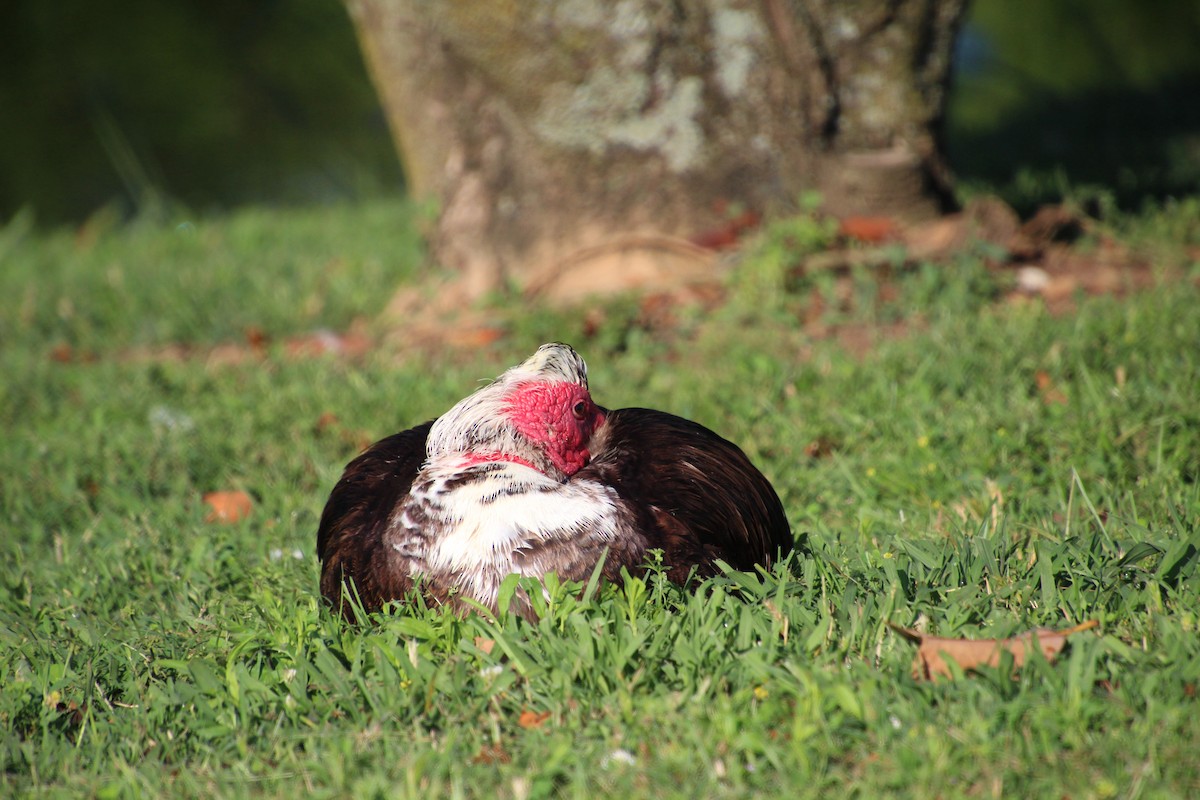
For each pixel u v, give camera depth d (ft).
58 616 26.16
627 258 46.93
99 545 30.27
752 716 19.11
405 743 19.58
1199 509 25.85
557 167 47.80
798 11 46.09
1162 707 18.34
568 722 19.58
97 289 57.67
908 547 24.16
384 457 24.90
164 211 89.97
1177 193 56.85
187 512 32.48
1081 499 27.71
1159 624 20.75
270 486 33.68
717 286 45.34
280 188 125.18
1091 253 46.03
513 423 22.04
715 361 39.88
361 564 22.68
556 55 46.01
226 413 39.29
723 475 23.77
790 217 47.24
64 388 44.19
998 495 27.58
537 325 43.55
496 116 48.16
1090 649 19.47
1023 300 41.22
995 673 19.47
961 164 79.25
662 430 24.13
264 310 52.90
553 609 20.90
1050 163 75.10
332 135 127.95
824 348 39.52
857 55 47.03
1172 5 113.19
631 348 42.42
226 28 126.31
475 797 18.25
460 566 21.36
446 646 21.20
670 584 21.83
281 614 23.93
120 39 123.85
